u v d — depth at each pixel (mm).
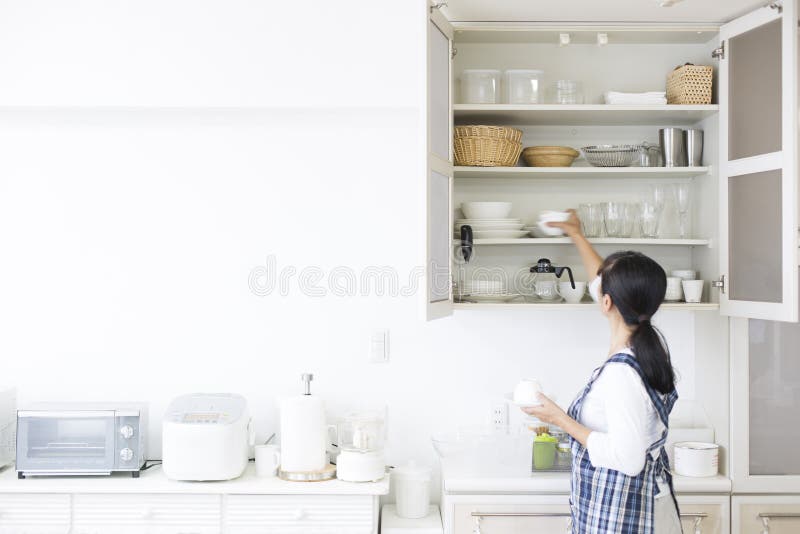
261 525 2551
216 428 2553
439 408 2916
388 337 2916
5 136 2885
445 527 2551
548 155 2742
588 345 2924
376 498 2566
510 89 2750
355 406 2916
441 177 2537
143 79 2697
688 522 2629
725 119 2672
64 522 2535
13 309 2883
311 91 2717
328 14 2725
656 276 2111
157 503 2547
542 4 2557
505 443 2602
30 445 2576
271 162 2910
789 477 2646
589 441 2086
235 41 2713
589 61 2906
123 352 2895
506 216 2742
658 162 2871
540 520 2514
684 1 2508
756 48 2557
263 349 2906
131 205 2896
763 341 2674
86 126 2891
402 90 2719
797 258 2393
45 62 2684
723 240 2664
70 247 2891
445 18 2572
